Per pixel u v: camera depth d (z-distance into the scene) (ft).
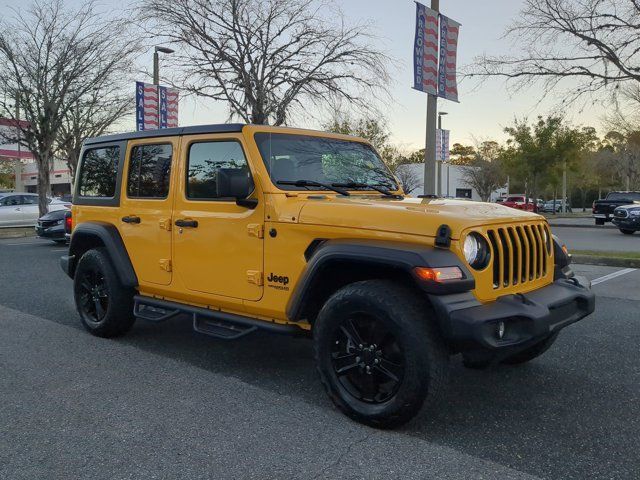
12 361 16.42
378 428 11.68
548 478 9.73
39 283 30.22
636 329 19.53
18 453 10.76
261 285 13.64
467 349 10.77
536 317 11.23
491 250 11.64
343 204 12.59
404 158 124.88
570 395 13.58
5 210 65.16
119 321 18.22
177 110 51.39
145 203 16.69
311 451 10.75
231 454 10.66
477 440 11.19
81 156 19.67
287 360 16.49
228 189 12.90
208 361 16.42
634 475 9.82
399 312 10.98
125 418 12.34
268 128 14.65
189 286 15.46
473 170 157.89
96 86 62.80
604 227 78.02
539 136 106.01
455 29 33.65
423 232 11.22
